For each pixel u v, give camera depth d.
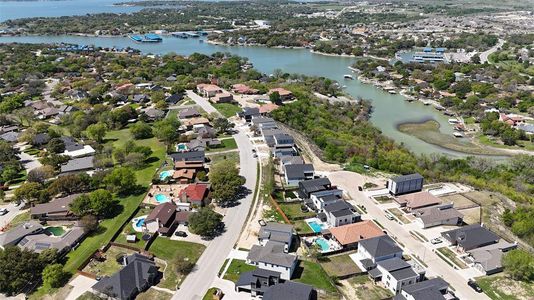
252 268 88.06
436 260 92.88
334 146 153.62
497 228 107.06
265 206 113.50
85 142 159.88
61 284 84.50
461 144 177.00
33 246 95.25
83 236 100.00
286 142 150.75
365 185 127.00
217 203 114.50
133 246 95.69
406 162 144.00
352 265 90.31
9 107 196.00
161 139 158.88
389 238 94.38
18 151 154.50
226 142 158.88
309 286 77.94
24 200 117.50
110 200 109.12
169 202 109.94
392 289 82.62
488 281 86.31
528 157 150.50
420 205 113.25
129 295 79.19
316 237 100.44
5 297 81.81
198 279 85.38
